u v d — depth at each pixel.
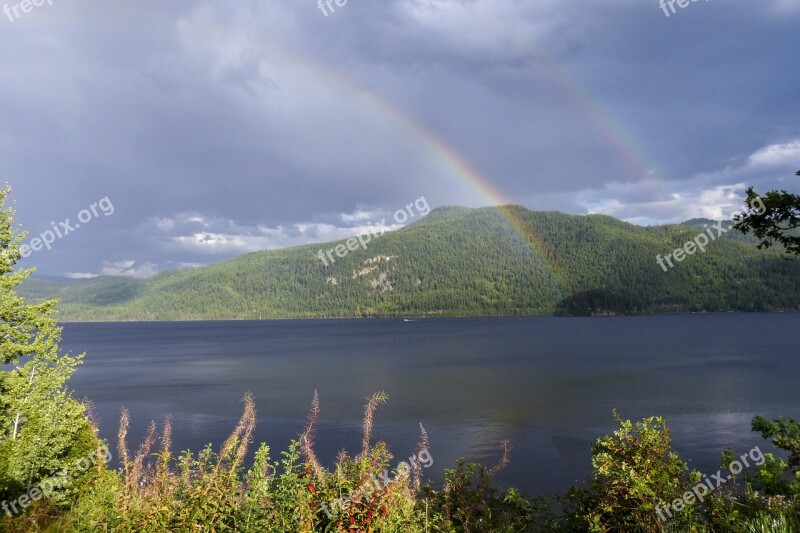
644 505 6.49
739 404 48.25
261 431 38.97
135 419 44.66
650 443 7.20
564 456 31.16
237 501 5.38
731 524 6.22
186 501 5.39
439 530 6.60
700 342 127.81
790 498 6.65
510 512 8.18
